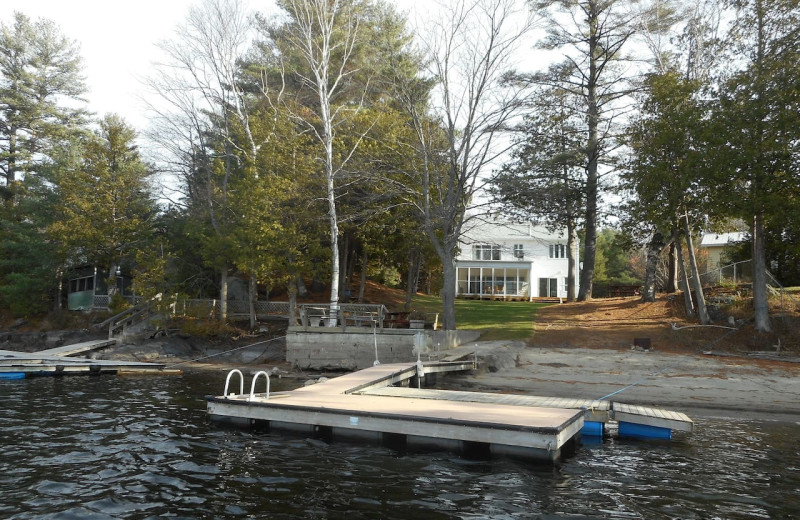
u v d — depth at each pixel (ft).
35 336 106.52
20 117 158.10
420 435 35.04
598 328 88.84
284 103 107.45
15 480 28.30
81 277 126.21
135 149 128.26
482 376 63.93
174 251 117.70
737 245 109.40
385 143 97.91
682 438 40.01
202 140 118.52
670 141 80.64
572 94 115.03
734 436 40.63
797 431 42.29
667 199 81.56
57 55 165.48
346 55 101.30
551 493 27.68
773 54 75.05
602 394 55.21
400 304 127.03
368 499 26.48
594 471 31.55
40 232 119.55
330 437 38.45
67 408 48.21
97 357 88.84
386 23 113.80
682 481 29.68
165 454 33.58
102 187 106.63
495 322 100.78
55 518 23.50
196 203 118.73
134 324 101.24
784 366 65.87
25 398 53.72
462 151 89.66
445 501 26.35
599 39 111.75
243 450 34.94
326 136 94.17
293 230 90.43
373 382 49.62
